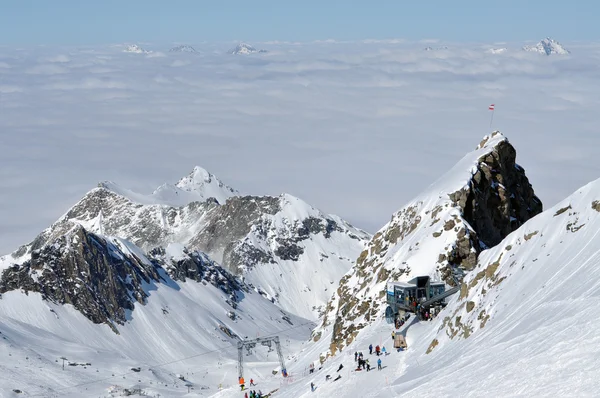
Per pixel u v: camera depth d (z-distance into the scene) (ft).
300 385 513.86
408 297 529.45
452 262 592.60
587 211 399.03
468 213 647.15
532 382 250.37
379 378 408.87
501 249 447.01
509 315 369.09
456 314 434.71
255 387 650.84
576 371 243.19
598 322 268.82
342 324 653.30
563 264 376.89
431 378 334.44
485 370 288.30
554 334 282.77
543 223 429.38
